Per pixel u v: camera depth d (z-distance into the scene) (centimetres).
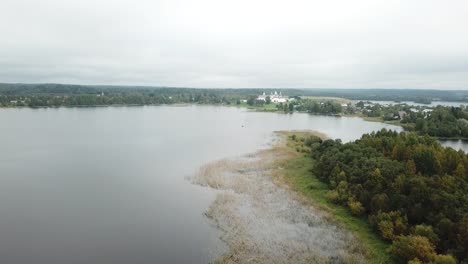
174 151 11262
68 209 6184
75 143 12431
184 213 6038
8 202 6475
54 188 7338
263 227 5466
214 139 13825
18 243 4931
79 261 4488
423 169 6700
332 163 7556
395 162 6875
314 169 8188
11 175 8231
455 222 4581
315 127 18825
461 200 4991
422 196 5200
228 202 6481
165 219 5788
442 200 4975
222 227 5484
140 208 6259
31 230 5341
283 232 5300
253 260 4531
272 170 8700
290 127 18462
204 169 8762
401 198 5344
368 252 4638
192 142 13062
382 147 8544
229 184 7581
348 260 4481
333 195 6412
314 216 5856
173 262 4491
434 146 8425
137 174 8425
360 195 6016
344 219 5703
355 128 18750
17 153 10575
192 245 4925
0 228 5391
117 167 9094
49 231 5316
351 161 7400
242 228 5422
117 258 4572
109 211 6112
